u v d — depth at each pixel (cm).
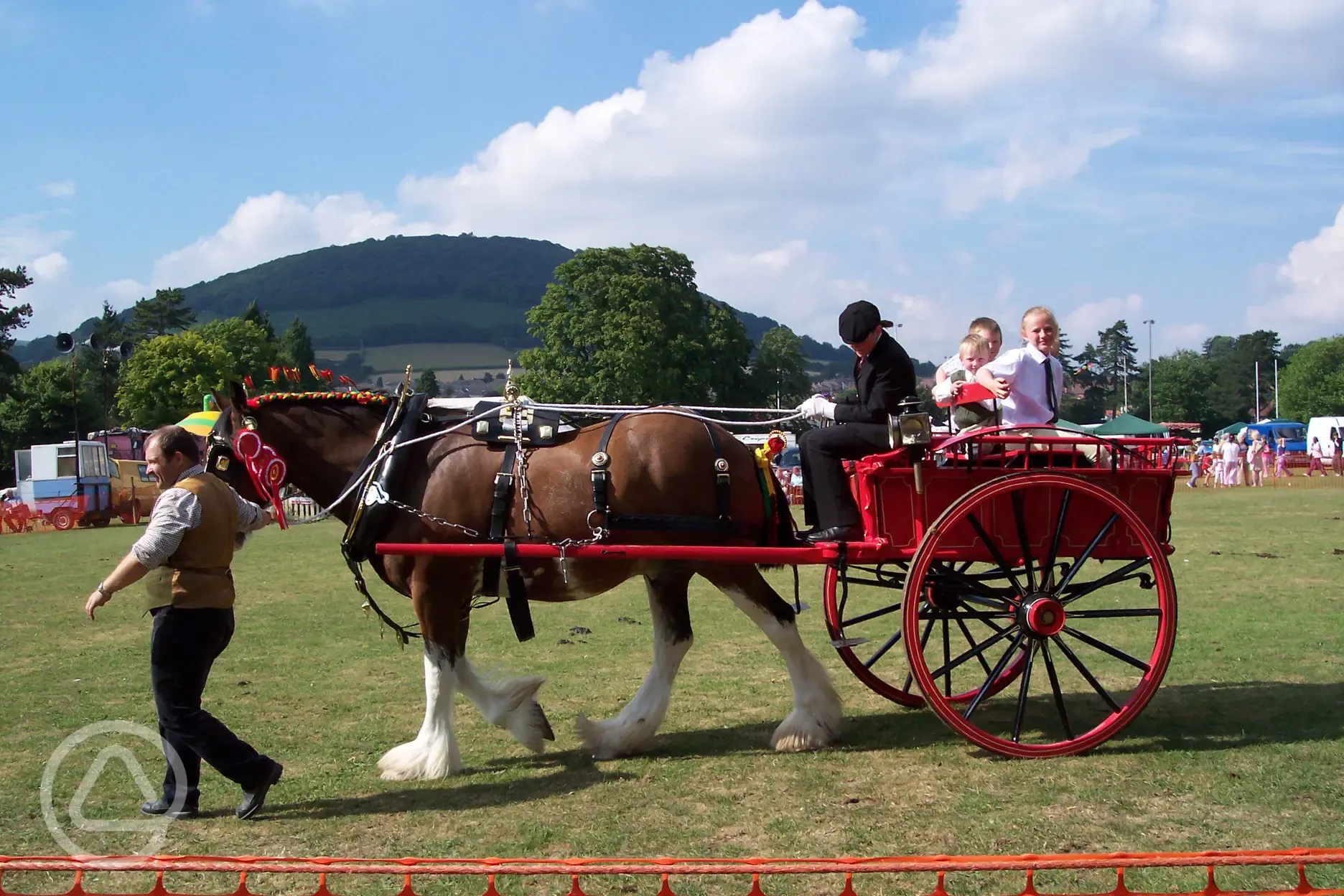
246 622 1027
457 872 336
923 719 618
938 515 552
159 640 470
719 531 555
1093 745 534
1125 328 11206
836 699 580
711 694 696
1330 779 483
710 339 5469
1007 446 578
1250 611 935
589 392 5216
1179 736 560
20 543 2312
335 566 1559
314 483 600
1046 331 604
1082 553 548
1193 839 416
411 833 454
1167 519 567
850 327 547
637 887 392
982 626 907
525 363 5425
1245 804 454
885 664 774
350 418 593
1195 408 9806
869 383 553
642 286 5169
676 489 547
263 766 475
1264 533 1630
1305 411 8825
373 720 648
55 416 6366
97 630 1010
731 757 554
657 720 571
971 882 388
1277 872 391
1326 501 2409
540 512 544
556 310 5425
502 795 504
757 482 577
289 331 10369
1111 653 552
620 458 546
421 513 552
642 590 1235
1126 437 555
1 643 933
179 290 9250
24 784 527
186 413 4847
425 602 545
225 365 4966
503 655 836
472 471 552
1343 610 932
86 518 3041
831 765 532
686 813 469
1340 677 678
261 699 701
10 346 6269
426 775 533
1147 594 1038
